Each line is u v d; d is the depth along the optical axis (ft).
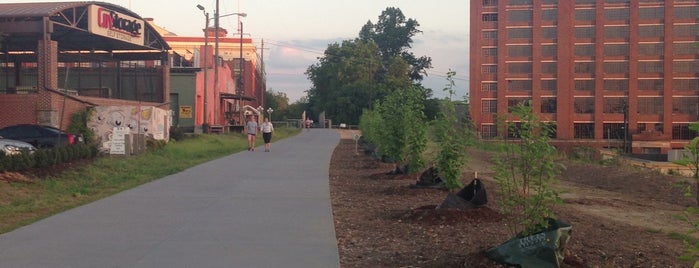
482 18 305.12
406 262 25.26
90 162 64.49
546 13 300.61
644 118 297.33
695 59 294.46
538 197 23.44
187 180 55.57
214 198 43.93
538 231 23.68
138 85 144.36
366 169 69.21
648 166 94.89
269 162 76.79
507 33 302.66
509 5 302.25
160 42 142.41
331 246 27.78
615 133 298.35
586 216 39.86
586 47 299.58
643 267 24.63
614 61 298.56
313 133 192.44
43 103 97.40
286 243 28.40
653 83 297.33
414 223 33.65
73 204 41.96
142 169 65.62
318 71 321.32
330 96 304.71
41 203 41.60
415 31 324.80
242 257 25.61
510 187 25.23
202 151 93.91
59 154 58.44
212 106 189.57
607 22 298.35
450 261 25.11
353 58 301.02
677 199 52.47
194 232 31.01
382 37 322.55
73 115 100.12
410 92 59.41
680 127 295.07
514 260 23.31
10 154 52.13
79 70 145.59
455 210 34.22
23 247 27.37
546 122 24.82
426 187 47.78
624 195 56.34
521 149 24.41
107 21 119.65
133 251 26.63
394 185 52.08
